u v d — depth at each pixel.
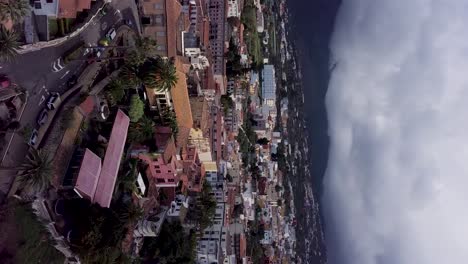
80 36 90.69
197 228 146.50
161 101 119.38
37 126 79.94
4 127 73.25
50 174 76.12
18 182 73.19
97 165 89.12
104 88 98.19
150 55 111.69
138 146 113.12
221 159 175.38
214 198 161.00
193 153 140.12
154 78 105.38
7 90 73.06
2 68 73.25
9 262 71.31
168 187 129.50
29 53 78.25
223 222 160.38
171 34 117.00
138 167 114.12
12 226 72.44
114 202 102.50
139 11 111.88
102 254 87.56
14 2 69.62
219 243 154.00
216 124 166.62
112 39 99.19
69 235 84.12
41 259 77.94
